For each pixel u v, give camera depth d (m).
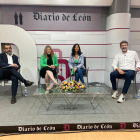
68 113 2.13
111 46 3.38
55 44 3.71
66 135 1.64
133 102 2.57
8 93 3.05
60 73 3.84
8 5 3.44
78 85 2.16
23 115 2.06
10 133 1.67
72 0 3.28
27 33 3.48
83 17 3.61
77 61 3.25
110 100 2.67
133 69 2.79
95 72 3.89
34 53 3.57
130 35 3.74
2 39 3.45
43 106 2.39
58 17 3.57
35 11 3.51
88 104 2.47
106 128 1.75
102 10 3.59
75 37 3.69
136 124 1.76
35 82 3.74
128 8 3.15
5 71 2.62
